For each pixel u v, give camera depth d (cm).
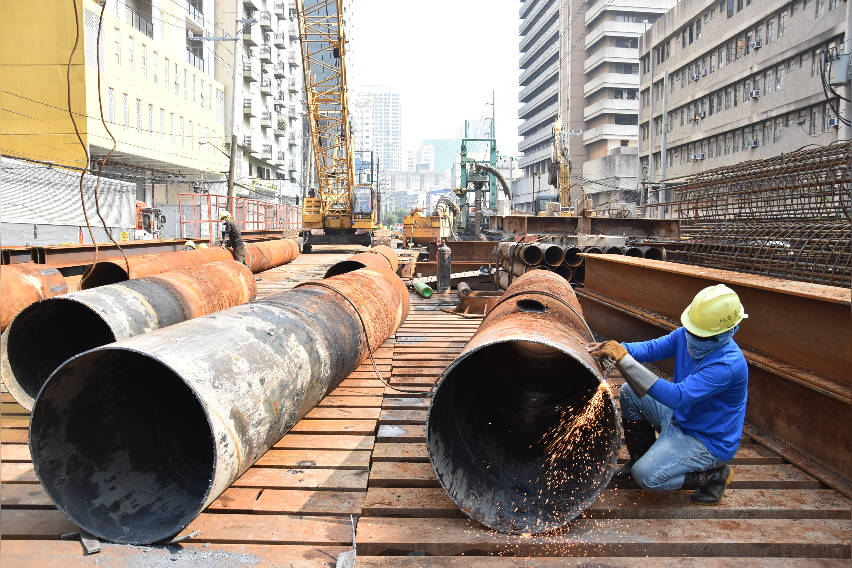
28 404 473
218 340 355
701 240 985
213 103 4556
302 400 411
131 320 518
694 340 309
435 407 326
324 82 2800
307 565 276
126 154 3241
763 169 932
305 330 444
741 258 852
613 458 295
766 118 3622
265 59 5969
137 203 2473
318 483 355
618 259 715
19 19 2709
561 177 2836
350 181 2903
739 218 998
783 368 392
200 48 4519
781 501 330
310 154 3538
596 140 7825
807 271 710
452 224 3078
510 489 332
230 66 5119
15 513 321
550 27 9562
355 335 535
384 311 646
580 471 328
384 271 788
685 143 4681
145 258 896
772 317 423
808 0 3206
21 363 493
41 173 1648
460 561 283
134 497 324
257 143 5791
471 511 305
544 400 439
